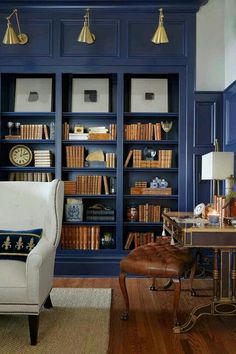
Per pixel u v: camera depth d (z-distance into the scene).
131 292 3.90
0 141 4.72
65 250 4.63
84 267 4.59
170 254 3.13
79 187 4.74
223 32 4.77
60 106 4.66
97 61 4.65
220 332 2.90
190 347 2.62
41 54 4.66
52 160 4.86
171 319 3.15
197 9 4.62
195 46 4.65
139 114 4.73
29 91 4.85
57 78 4.66
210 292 3.89
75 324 2.99
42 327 2.93
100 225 4.72
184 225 2.99
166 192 4.72
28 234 3.08
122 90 4.65
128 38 4.65
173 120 4.96
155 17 4.66
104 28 4.66
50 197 3.24
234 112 4.22
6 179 4.84
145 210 4.73
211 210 3.51
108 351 2.54
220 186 4.58
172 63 4.64
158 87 4.86
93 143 4.83
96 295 3.75
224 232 2.80
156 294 3.83
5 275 2.70
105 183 4.75
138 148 4.96
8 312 2.65
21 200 3.32
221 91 4.65
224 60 4.75
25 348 2.57
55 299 3.61
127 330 2.91
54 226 3.20
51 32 4.66
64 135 4.75
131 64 4.65
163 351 2.56
